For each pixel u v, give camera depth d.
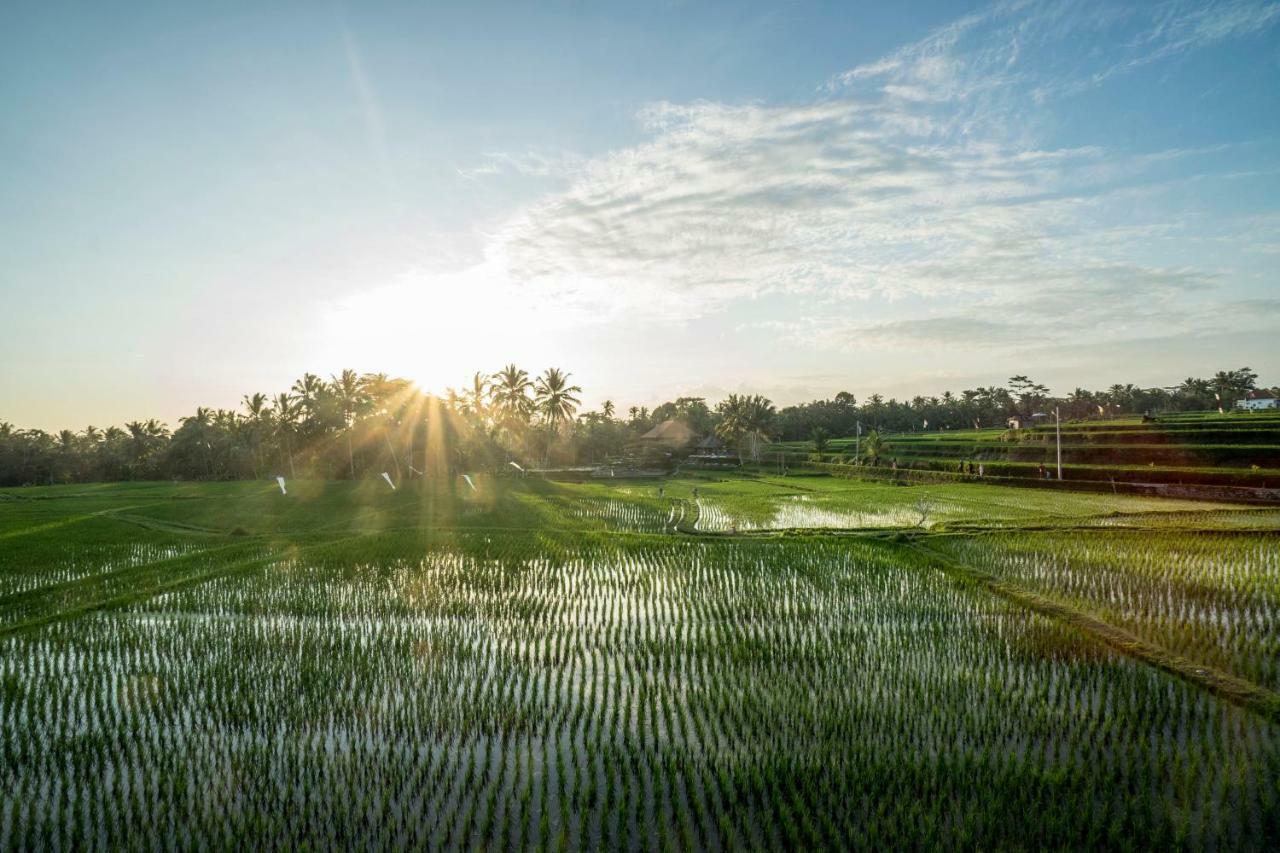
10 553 31.34
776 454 107.44
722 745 11.73
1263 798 9.63
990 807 9.62
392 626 19.14
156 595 22.83
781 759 11.16
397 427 84.44
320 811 10.09
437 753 11.77
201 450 99.69
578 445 113.88
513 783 10.76
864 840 9.06
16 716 13.52
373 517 43.78
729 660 15.89
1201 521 34.78
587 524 39.31
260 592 23.17
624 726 12.52
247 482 78.19
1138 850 8.80
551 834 9.42
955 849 8.85
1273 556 25.36
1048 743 11.55
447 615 20.20
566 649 16.94
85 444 128.88
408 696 14.20
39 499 60.38
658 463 101.88
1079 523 34.12
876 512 42.41
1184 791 9.98
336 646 17.45
